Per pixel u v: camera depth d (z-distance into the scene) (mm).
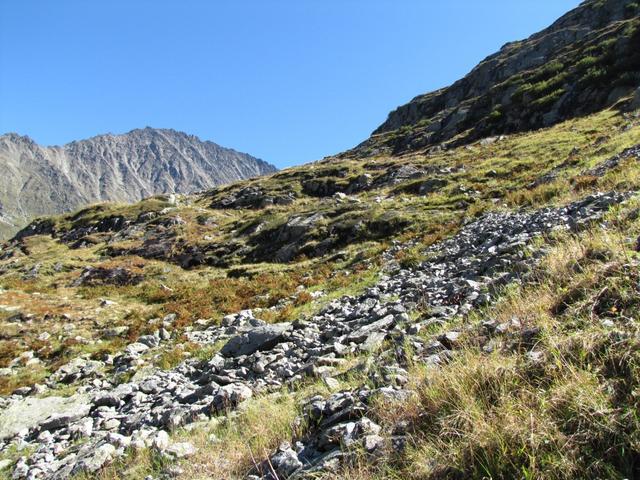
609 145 25578
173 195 70500
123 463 6562
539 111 55906
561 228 10922
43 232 67938
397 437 4488
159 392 11086
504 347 5496
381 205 33906
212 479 5223
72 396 12211
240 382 9711
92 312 23688
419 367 5973
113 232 56750
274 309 18672
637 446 3191
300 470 4660
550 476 3291
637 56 52188
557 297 6172
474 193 30469
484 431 3842
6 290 29578
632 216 8641
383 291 14922
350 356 8883
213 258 36250
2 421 10805
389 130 106125
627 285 5367
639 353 3951
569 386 3934
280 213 43000
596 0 89938
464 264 13547
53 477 6879
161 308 24031
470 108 73125
